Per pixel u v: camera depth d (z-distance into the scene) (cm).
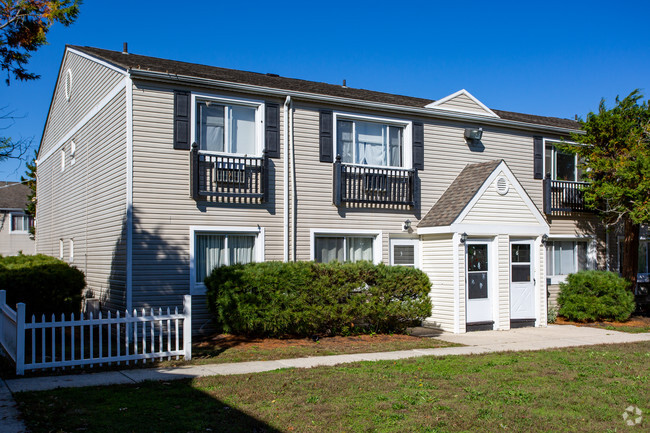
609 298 1625
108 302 1331
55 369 887
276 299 1197
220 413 654
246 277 1193
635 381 850
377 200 1511
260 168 1377
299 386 787
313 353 1075
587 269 1889
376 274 1291
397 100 1683
